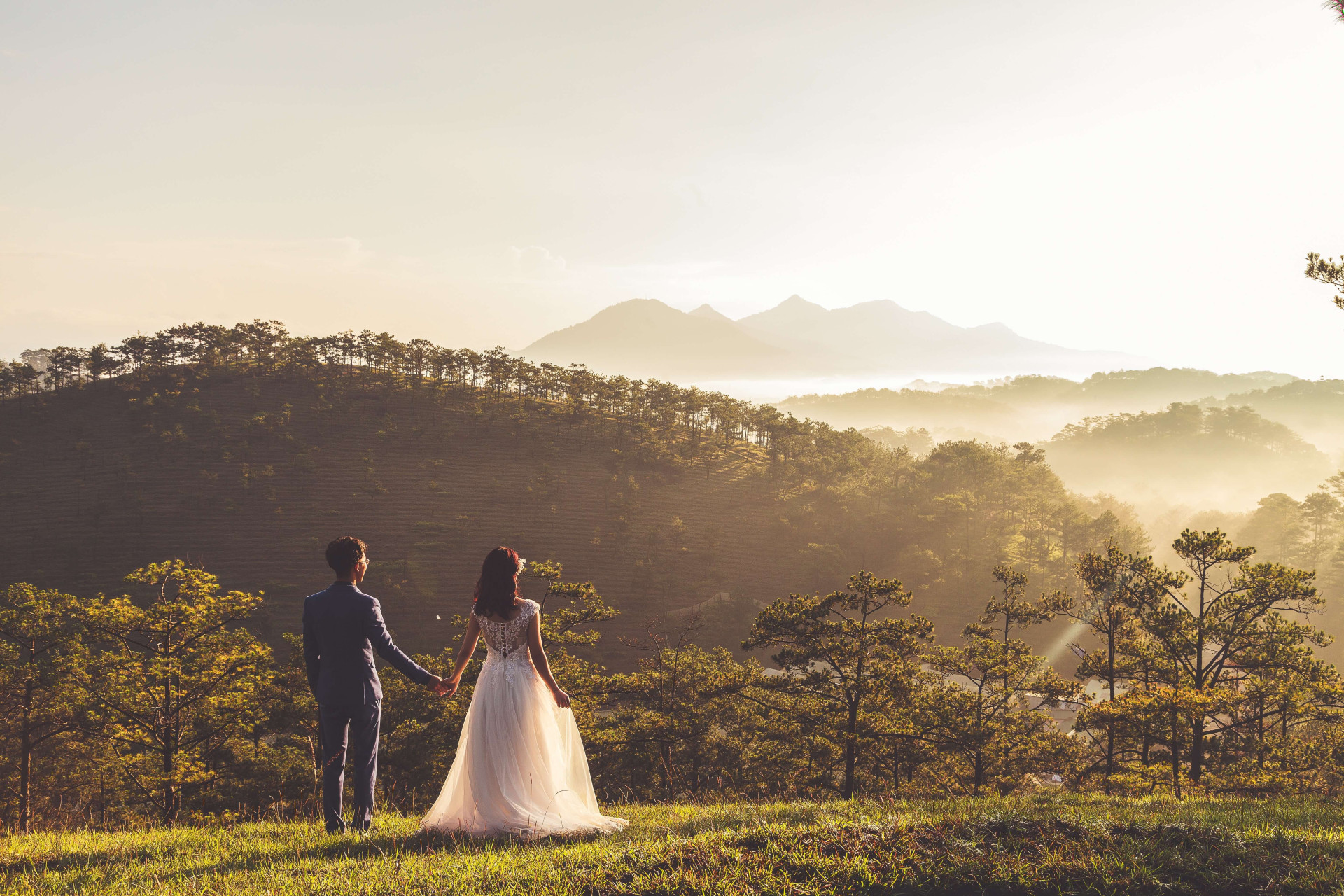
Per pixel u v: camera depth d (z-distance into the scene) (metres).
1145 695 23.72
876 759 30.42
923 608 116.75
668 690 31.50
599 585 118.25
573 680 29.88
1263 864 4.28
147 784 23.34
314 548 123.19
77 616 21.66
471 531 130.62
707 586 119.75
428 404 178.88
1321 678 25.05
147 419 159.75
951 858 4.30
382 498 138.75
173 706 22.45
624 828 5.59
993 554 125.50
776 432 177.38
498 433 168.12
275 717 30.25
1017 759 27.73
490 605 5.73
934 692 28.75
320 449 153.12
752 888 3.91
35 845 5.66
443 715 29.08
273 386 181.38
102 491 134.62
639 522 139.25
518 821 5.30
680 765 33.69
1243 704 28.08
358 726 5.68
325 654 5.64
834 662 27.66
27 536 121.19
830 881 4.04
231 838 5.74
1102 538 119.69
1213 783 22.11
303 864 4.48
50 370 177.88
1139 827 4.97
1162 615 26.59
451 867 4.22
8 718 28.00
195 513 129.25
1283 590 24.81
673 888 3.93
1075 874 4.14
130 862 4.91
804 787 29.41
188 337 192.38
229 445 149.88
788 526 140.00
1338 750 27.55
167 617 21.27
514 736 5.52
